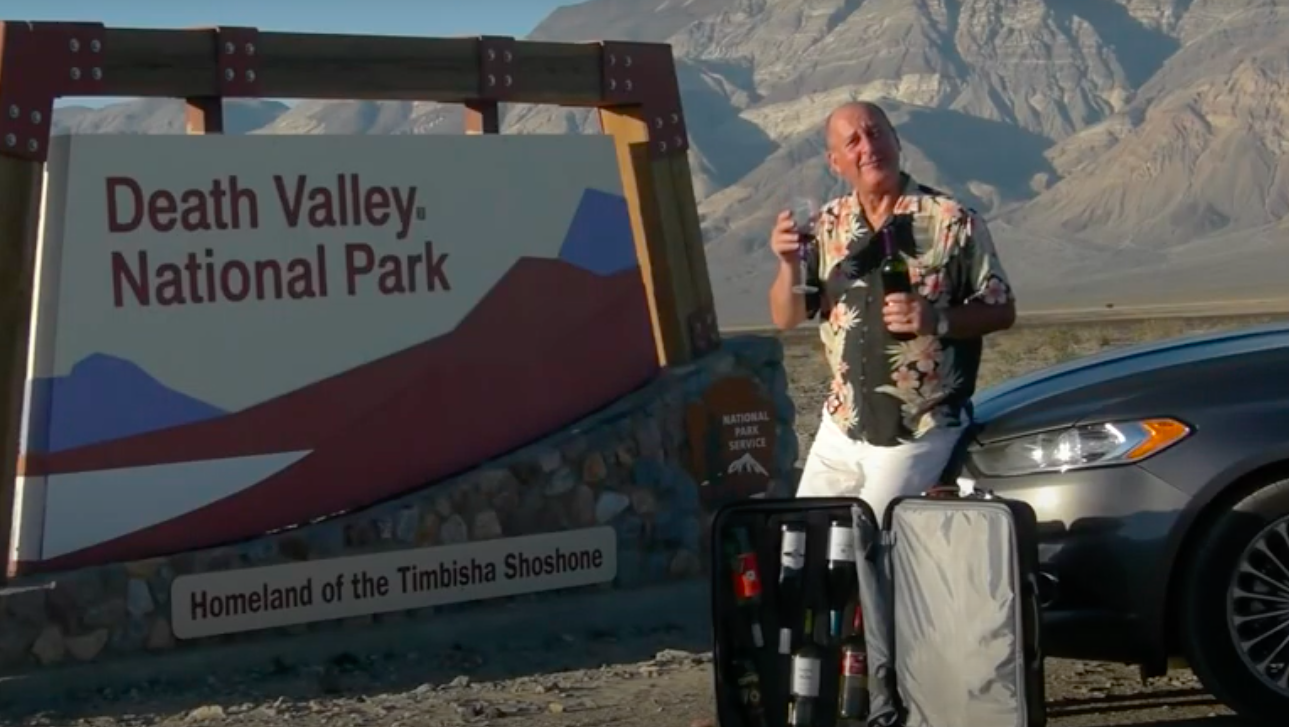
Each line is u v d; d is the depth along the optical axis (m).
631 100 9.43
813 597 5.81
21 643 7.38
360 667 7.99
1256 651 5.99
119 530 7.83
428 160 8.73
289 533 8.10
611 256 9.38
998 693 5.40
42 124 7.54
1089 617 6.05
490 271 8.92
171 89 7.96
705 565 9.31
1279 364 6.11
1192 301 137.75
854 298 5.96
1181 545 5.98
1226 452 5.94
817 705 5.76
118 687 7.53
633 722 6.84
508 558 8.62
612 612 8.80
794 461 9.79
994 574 5.40
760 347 9.69
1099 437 6.09
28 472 7.68
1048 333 57.59
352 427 8.45
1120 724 6.45
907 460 5.91
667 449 9.24
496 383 8.91
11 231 7.46
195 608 7.79
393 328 8.59
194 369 8.02
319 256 8.38
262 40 8.21
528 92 9.08
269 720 7.00
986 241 5.85
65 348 7.71
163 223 7.95
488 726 6.83
